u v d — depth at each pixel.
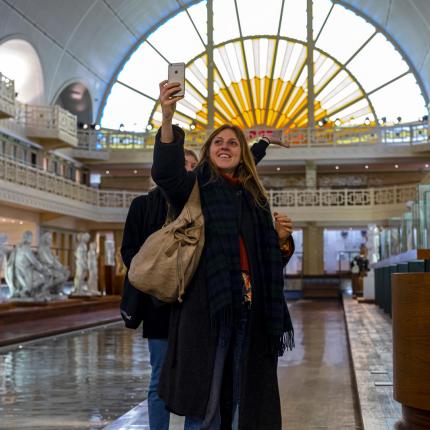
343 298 32.34
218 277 3.34
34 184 31.84
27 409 7.10
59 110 35.38
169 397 3.35
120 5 37.34
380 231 23.53
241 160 3.68
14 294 22.22
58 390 8.29
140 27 41.62
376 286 25.39
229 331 3.36
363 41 41.69
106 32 39.22
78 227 40.22
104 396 7.87
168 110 3.33
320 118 43.22
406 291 4.27
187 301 3.41
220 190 3.52
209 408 3.34
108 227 40.91
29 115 35.84
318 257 39.78
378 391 6.77
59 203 34.47
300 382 8.54
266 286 3.47
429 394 4.18
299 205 38.72
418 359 4.22
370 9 40.28
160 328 4.24
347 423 6.04
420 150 38.59
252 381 3.39
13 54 34.62
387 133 39.44
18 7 30.81
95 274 28.83
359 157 39.25
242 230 3.50
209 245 3.41
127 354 12.16
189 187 3.50
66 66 38.34
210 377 3.30
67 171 40.59
